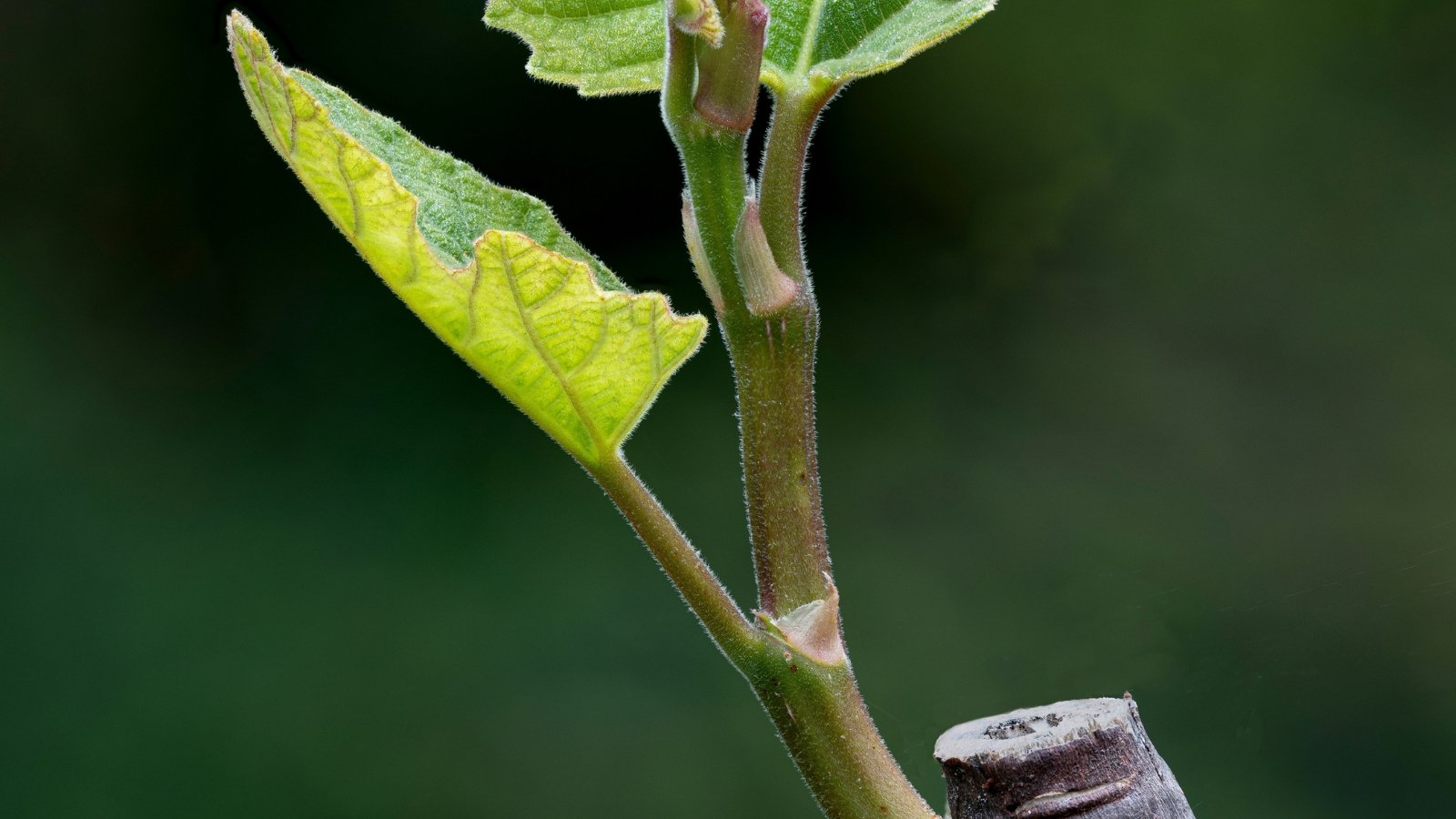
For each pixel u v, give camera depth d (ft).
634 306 1.29
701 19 1.28
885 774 1.28
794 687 1.28
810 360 1.30
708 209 1.30
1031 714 1.29
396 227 1.29
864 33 1.34
